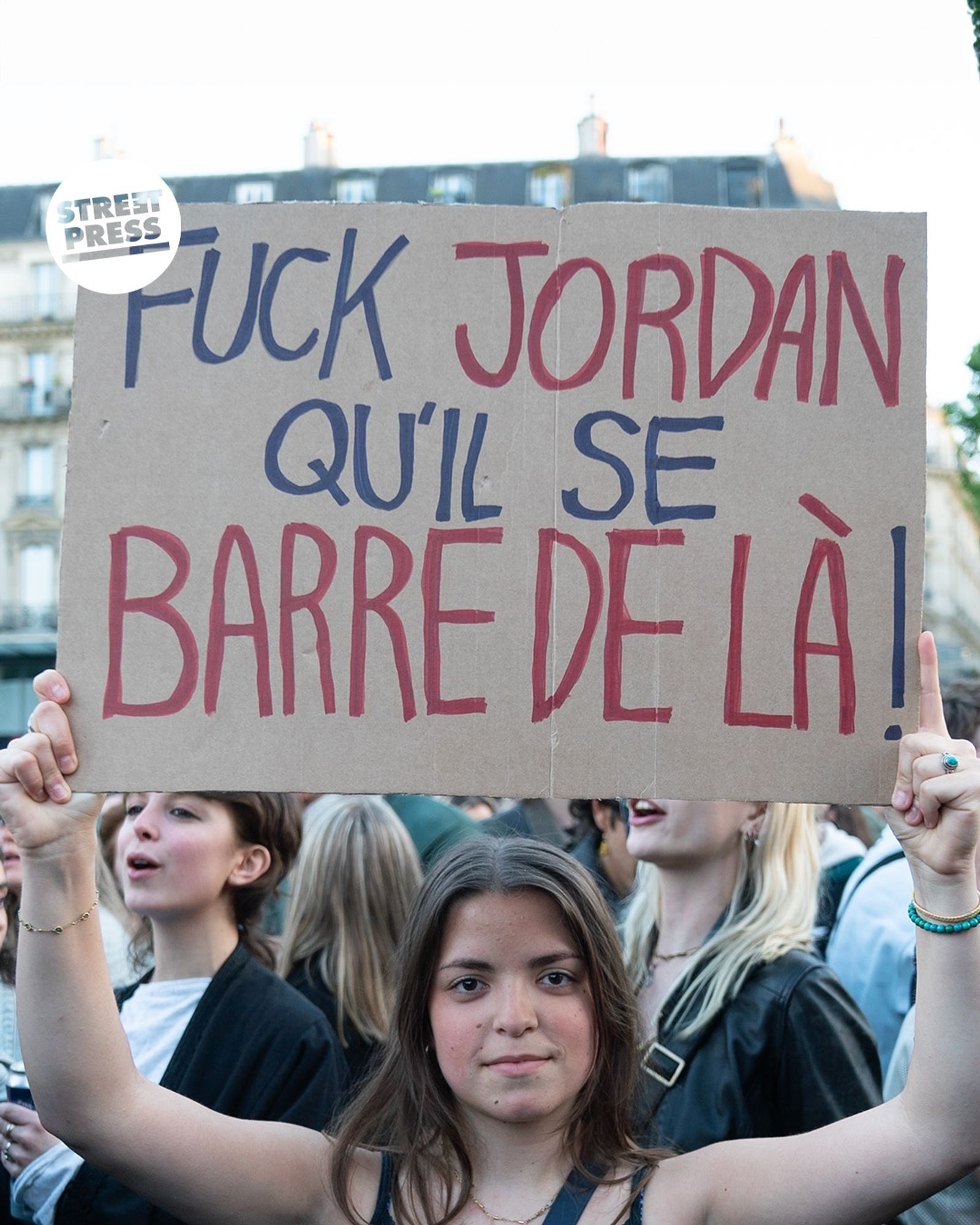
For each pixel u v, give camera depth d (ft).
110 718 6.09
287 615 6.17
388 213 6.38
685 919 9.18
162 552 6.20
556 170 121.80
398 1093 6.34
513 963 5.98
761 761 6.07
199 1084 8.36
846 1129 5.75
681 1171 6.01
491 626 6.15
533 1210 5.93
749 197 119.85
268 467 6.25
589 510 6.22
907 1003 10.38
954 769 5.66
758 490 6.22
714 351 6.31
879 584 6.17
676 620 6.15
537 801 14.82
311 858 10.67
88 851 6.01
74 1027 5.86
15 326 105.60
